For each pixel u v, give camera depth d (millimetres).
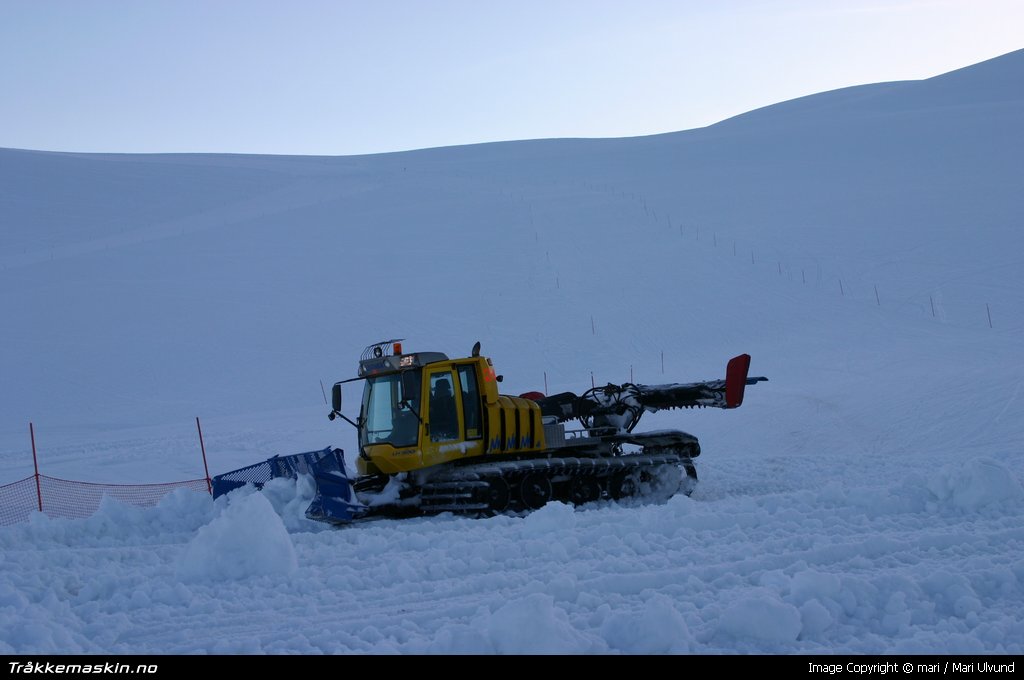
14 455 26812
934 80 122250
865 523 10453
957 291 45438
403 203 72812
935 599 7359
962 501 11148
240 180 94688
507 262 55750
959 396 22422
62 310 51000
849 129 89125
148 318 49375
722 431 23281
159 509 12828
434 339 44625
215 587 8742
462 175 87438
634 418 16359
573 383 36438
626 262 54531
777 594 7457
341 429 28750
